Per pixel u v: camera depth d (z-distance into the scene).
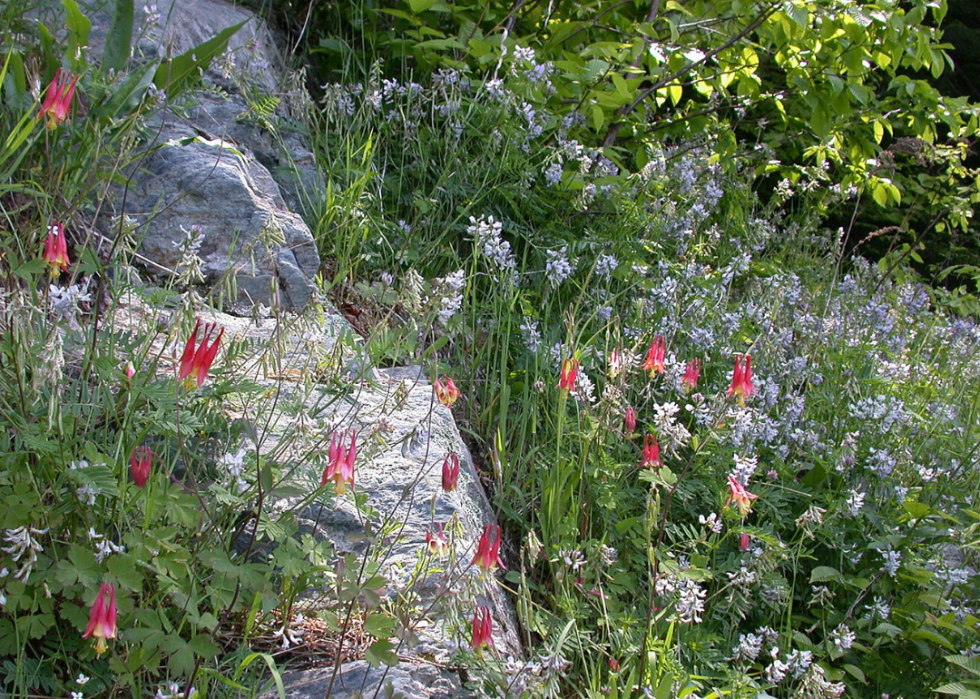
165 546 1.95
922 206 7.76
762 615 3.38
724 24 5.71
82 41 3.09
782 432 3.97
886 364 4.59
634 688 2.61
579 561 2.88
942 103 5.76
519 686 2.24
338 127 4.33
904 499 3.75
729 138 6.04
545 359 3.66
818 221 6.75
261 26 4.64
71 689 1.95
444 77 4.47
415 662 2.28
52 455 2.04
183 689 2.00
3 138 2.98
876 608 3.37
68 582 1.82
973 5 10.38
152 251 3.31
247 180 3.63
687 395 3.94
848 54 5.18
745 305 4.73
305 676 2.17
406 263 4.10
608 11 5.11
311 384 2.41
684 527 3.17
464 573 2.20
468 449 3.41
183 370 1.94
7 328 2.04
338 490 2.00
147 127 3.50
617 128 5.36
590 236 4.47
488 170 4.27
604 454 3.28
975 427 4.45
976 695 2.89
